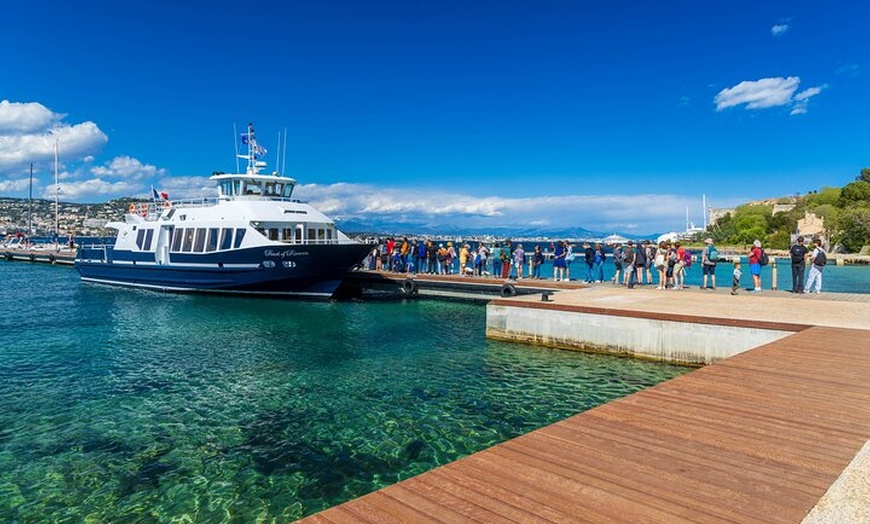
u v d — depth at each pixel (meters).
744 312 16.59
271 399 13.10
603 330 17.33
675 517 4.27
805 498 4.59
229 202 32.34
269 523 7.56
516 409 12.29
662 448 5.75
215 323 24.09
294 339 20.45
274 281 30.23
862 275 52.75
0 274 51.06
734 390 7.99
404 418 11.72
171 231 33.88
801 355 10.46
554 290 27.39
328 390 13.80
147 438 10.67
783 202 154.12
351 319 25.14
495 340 19.84
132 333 21.73
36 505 8.07
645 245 28.08
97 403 12.82
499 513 4.34
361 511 4.40
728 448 5.74
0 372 15.62
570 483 4.90
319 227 33.75
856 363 9.76
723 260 72.50
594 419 6.71
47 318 25.48
